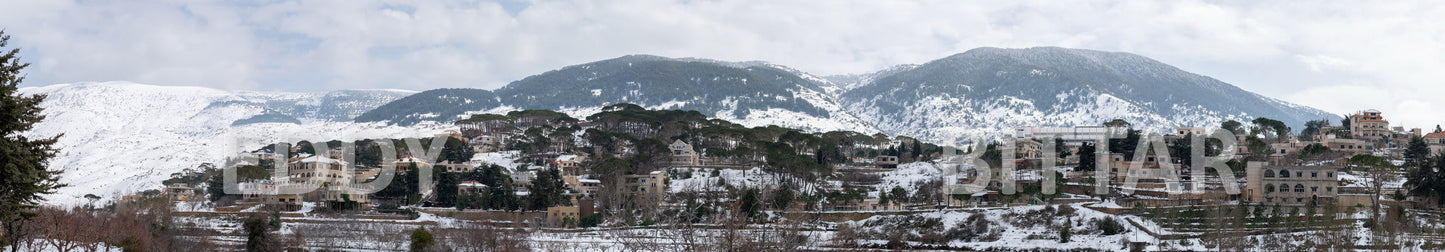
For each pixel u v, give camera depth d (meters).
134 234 127.19
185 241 154.88
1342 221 152.62
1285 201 184.38
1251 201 187.00
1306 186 183.88
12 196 75.69
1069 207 172.12
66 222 112.50
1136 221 163.75
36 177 77.06
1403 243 141.38
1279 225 158.25
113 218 142.88
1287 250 136.62
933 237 169.38
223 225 190.62
